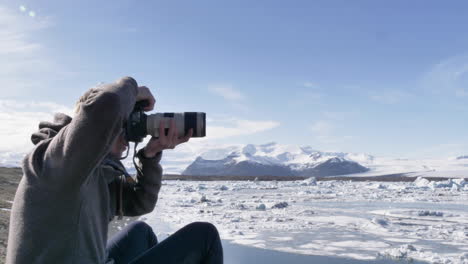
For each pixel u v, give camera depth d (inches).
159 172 62.2
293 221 313.7
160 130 52.2
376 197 657.0
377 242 218.8
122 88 44.9
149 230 72.4
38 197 42.8
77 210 43.6
